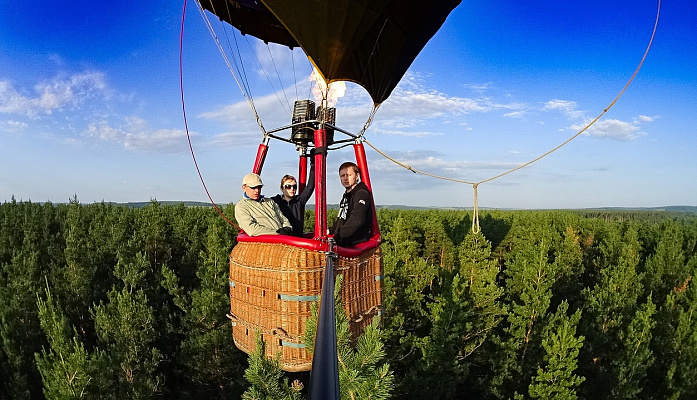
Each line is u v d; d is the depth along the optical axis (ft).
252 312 15.70
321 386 4.87
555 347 54.13
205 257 73.51
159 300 73.36
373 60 17.39
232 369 70.38
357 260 16.48
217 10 19.92
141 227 89.97
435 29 17.54
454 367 60.44
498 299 78.38
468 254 72.28
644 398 68.23
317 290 14.71
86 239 81.82
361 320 16.56
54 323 44.06
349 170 19.80
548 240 105.60
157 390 62.23
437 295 73.41
